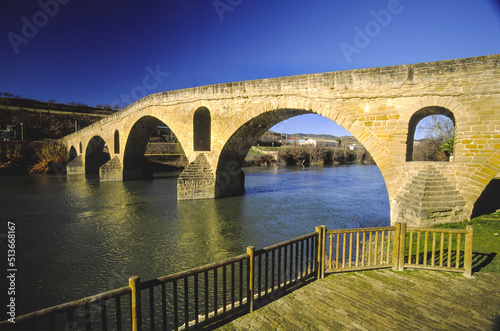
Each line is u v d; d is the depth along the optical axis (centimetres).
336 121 1427
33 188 2819
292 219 1622
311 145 7125
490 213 1176
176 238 1323
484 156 1098
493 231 945
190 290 840
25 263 1055
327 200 2172
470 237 618
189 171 2128
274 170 5044
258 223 1549
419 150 3938
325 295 555
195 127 2227
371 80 1320
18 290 861
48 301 804
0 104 6544
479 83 1102
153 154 5394
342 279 618
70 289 870
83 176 3947
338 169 5319
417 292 560
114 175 3356
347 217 1656
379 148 1309
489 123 1088
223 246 1220
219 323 476
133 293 387
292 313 499
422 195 1084
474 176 1111
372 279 617
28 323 306
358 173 4466
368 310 504
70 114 7150
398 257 657
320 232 618
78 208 1934
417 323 465
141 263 1055
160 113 2480
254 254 515
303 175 4131
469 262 621
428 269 648
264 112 1750
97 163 4441
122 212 1816
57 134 6375
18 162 4347
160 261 1071
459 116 1141
